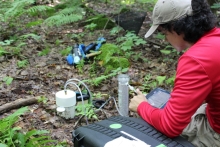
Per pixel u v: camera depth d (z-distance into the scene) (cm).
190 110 178
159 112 189
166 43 535
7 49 481
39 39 543
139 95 215
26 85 372
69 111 297
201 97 177
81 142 190
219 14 589
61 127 289
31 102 323
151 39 559
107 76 374
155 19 195
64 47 511
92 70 419
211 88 179
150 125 195
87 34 579
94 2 814
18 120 291
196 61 174
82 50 461
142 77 404
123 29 580
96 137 183
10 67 425
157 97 237
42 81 386
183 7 182
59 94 297
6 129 254
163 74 414
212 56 174
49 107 319
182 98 176
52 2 794
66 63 445
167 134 184
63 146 261
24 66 428
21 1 538
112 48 456
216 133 209
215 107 199
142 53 491
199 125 216
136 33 564
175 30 187
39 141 262
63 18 520
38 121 296
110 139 180
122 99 261
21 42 518
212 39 181
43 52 477
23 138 241
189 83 175
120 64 421
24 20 648
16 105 313
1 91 353
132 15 573
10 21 604
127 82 261
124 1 786
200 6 181
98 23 614
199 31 183
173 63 455
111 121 202
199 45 180
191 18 182
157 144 177
